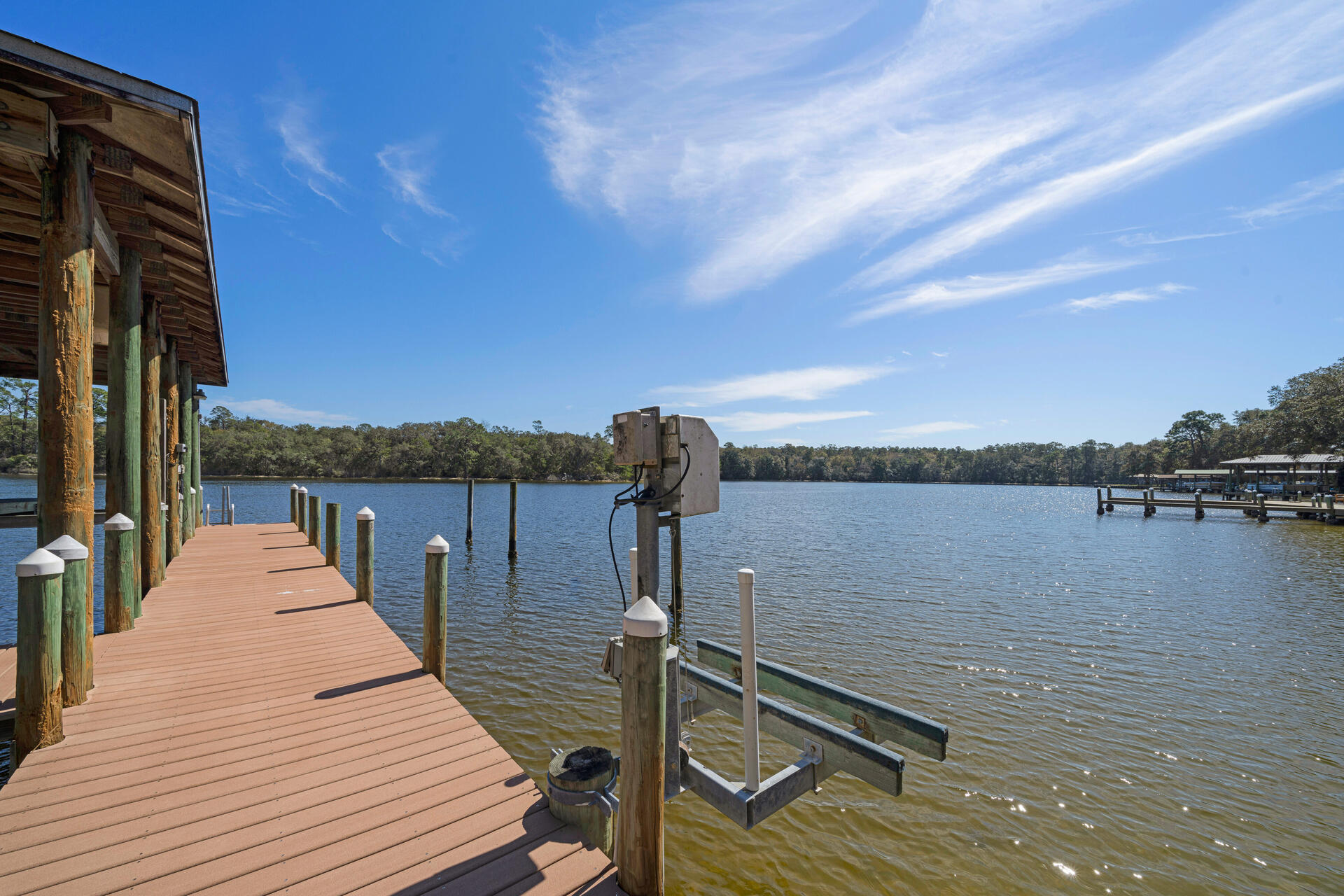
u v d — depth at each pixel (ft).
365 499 151.33
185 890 6.91
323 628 18.19
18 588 10.26
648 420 9.21
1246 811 16.83
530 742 20.21
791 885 13.80
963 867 14.48
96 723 11.46
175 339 29.91
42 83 11.33
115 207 15.75
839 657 29.50
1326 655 30.48
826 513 135.95
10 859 7.35
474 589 44.65
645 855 7.04
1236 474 197.26
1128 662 29.09
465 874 7.36
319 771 9.81
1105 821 16.31
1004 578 51.39
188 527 37.65
